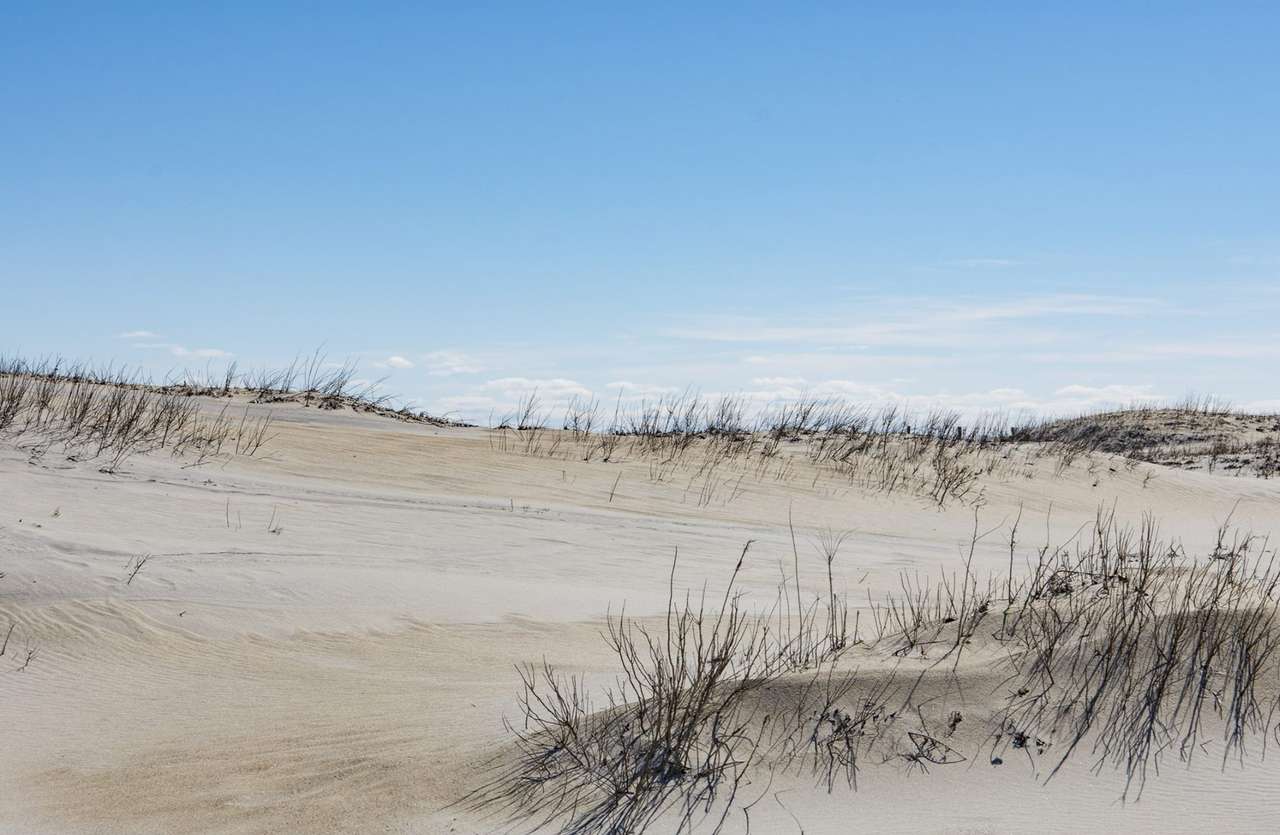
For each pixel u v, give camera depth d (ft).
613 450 71.77
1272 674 22.02
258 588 34.32
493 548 44.42
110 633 29.96
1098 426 142.51
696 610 36.11
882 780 19.16
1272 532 71.10
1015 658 22.66
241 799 19.38
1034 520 68.54
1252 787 19.20
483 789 19.13
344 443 64.75
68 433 52.37
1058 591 26.21
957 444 87.10
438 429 77.05
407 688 26.45
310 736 22.62
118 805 19.42
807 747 19.85
